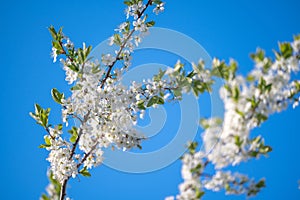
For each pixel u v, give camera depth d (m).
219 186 1.90
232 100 1.86
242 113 1.86
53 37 2.00
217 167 1.89
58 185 1.85
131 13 2.05
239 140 1.87
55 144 1.99
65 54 1.99
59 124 2.00
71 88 1.97
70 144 2.00
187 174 1.89
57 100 2.00
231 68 1.87
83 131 1.97
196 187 1.89
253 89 1.87
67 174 1.95
